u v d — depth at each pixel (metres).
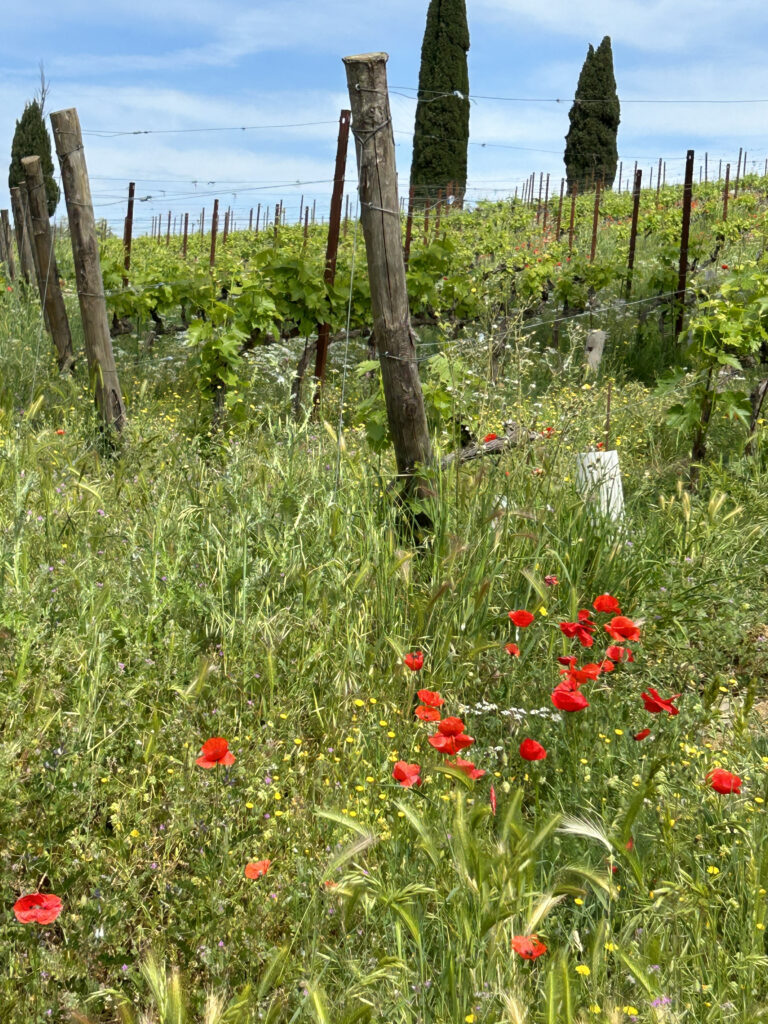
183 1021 1.81
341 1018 2.00
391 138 4.77
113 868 2.53
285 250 9.77
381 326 4.85
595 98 43.59
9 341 9.12
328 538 4.39
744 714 3.29
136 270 14.03
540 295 13.75
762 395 7.39
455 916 2.29
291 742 3.19
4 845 2.38
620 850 2.30
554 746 3.34
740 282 7.46
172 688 3.16
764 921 2.35
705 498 6.43
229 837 2.58
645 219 23.56
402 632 4.04
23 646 2.98
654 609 4.52
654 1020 1.94
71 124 6.77
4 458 4.87
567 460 5.56
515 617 3.51
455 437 5.56
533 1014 2.06
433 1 36.94
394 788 3.00
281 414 8.27
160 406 8.42
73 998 2.02
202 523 4.35
